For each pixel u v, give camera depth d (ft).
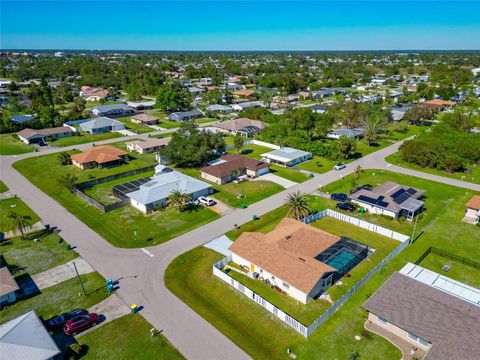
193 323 124.88
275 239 160.97
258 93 652.48
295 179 264.72
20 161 301.02
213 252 169.17
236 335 119.65
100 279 148.36
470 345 105.50
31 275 150.61
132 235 183.32
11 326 112.16
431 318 117.39
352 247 163.53
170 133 401.49
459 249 172.96
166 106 496.23
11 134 390.83
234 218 202.59
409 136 395.96
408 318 118.11
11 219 199.00
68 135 385.70
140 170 274.77
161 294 139.74
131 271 153.99
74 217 202.39
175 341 116.78
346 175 274.98
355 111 427.74
